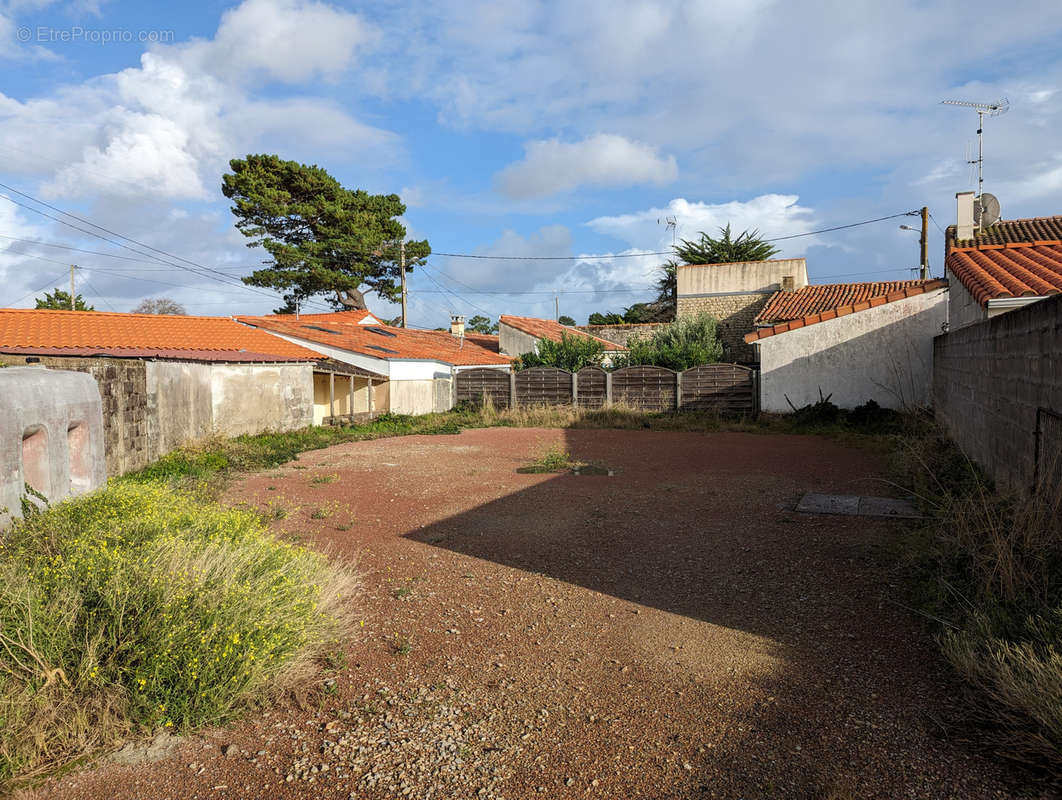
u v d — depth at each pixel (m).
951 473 8.30
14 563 3.84
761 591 4.97
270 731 3.09
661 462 11.80
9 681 3.02
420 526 7.13
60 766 2.79
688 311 32.28
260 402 16.41
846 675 3.57
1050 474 4.91
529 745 2.97
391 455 13.09
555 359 26.16
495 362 30.45
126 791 2.65
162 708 3.06
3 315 16.39
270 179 39.09
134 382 10.55
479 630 4.29
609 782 2.69
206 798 2.61
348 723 3.16
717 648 3.98
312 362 18.17
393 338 28.09
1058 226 18.08
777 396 19.03
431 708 3.30
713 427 18.11
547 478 10.15
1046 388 5.28
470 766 2.81
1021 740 2.84
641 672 3.68
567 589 5.10
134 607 3.39
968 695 3.24
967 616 3.90
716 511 7.69
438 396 24.30
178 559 3.82
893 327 17.88
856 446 13.88
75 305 47.25
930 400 17.06
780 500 8.20
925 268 31.11
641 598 4.89
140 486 6.82
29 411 5.86
